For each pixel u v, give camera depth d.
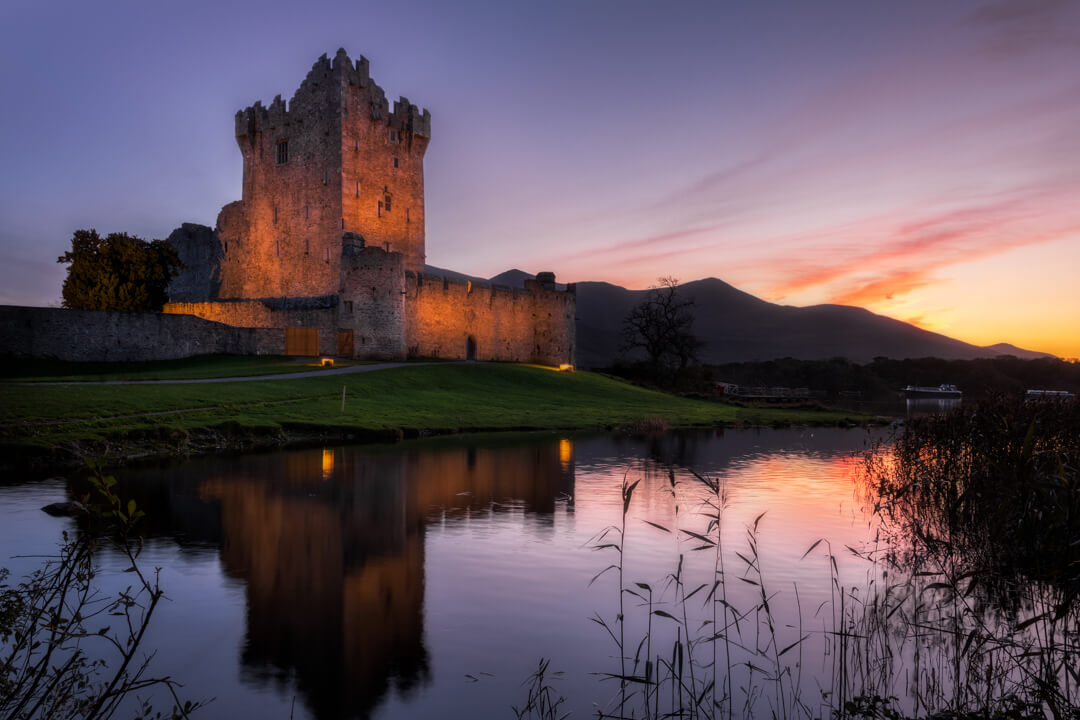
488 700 8.06
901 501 19.50
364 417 38.50
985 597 11.03
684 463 28.14
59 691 6.45
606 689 8.30
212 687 8.28
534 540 15.14
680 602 11.29
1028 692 7.82
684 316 99.00
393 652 9.30
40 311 51.19
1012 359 149.62
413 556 13.79
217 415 33.09
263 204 79.31
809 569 13.06
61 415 28.17
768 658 9.16
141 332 55.16
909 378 155.38
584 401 58.50
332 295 69.62
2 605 6.21
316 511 17.75
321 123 74.81
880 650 9.34
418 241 81.50
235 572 12.62
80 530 14.82
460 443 33.72
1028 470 10.04
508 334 81.94
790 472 26.05
